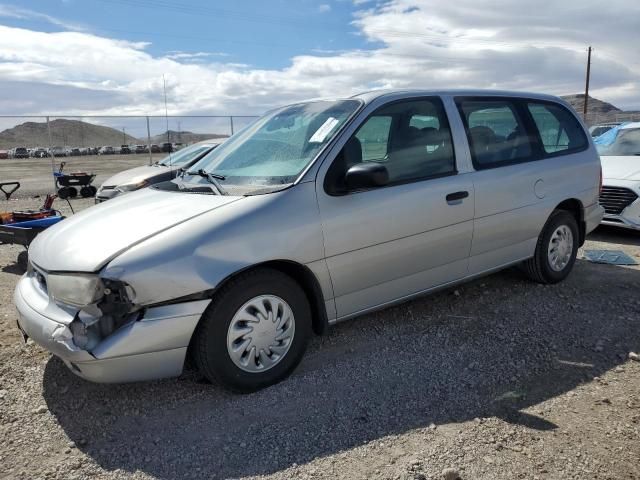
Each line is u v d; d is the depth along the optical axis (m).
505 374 3.49
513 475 2.51
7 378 3.54
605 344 3.91
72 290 2.92
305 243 3.34
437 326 4.26
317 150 3.60
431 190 3.95
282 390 3.33
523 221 4.66
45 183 19.86
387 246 3.73
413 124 4.05
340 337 4.09
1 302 5.13
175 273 2.92
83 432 2.95
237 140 4.36
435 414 3.05
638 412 3.02
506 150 4.61
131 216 3.36
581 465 2.57
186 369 3.61
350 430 2.91
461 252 4.23
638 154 7.96
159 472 2.61
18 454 2.76
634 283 5.23
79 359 2.84
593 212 5.43
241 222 3.15
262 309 3.26
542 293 4.97
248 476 2.56
